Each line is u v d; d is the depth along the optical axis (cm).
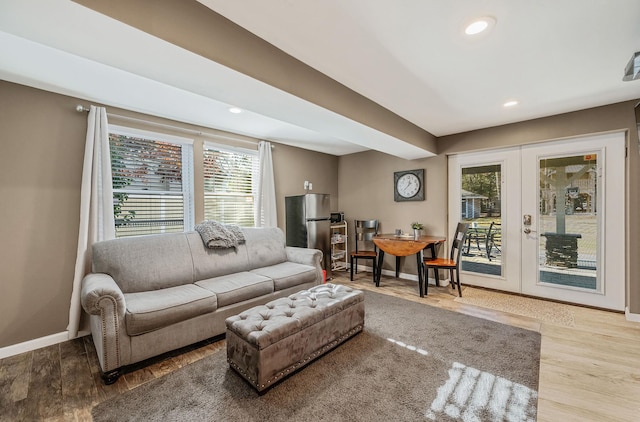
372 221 482
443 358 210
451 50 187
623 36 170
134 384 183
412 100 275
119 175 290
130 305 204
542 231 346
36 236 237
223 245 307
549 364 202
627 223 288
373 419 150
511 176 365
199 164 348
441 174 413
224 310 247
